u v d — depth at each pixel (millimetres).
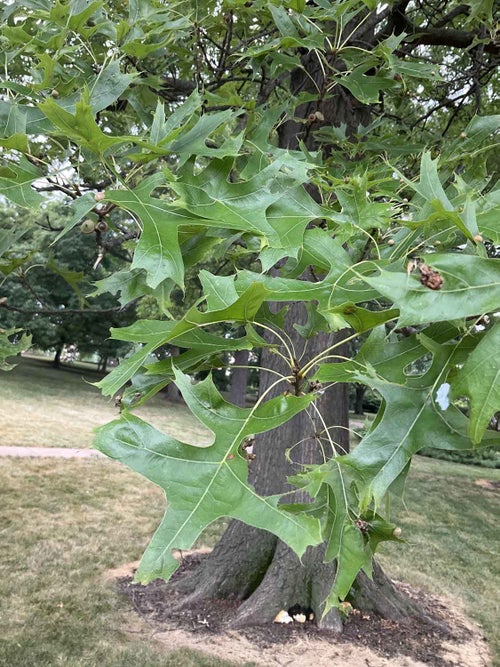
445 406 1277
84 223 1883
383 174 2500
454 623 6000
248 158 2271
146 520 8484
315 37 2475
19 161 1563
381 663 4832
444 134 4578
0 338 2299
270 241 1329
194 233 1602
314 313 1793
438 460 20172
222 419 1247
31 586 5801
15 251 2885
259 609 5363
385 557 8258
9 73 3051
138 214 1322
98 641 4859
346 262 1390
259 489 5652
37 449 12133
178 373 1286
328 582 5449
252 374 28406
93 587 5934
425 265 984
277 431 5672
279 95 4766
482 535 10297
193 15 3041
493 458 20312
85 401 22609
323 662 4754
